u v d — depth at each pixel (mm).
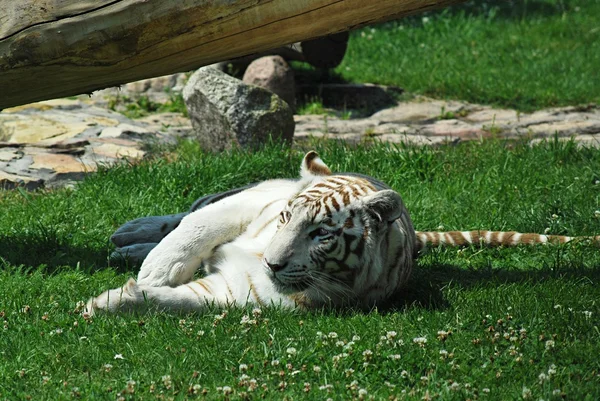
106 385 10664
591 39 44938
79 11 13188
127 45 13328
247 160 21891
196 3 12664
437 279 15734
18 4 13500
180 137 28469
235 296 13648
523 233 17734
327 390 10508
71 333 12133
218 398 10359
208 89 24891
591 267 16406
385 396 10656
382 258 13805
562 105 35250
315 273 13117
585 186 20594
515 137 29516
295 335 12250
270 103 24906
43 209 18672
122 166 21828
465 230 18547
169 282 14164
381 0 12445
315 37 13398
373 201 13242
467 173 22109
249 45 13359
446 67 40469
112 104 33062
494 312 13164
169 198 19750
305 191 13547
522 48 43688
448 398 10414
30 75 14172
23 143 25688
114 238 16828
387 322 12812
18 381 10875
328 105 35906
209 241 14359
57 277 14734
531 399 10445
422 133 30328
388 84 38062
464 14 48719
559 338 12328
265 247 13742
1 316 12820
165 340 12031
